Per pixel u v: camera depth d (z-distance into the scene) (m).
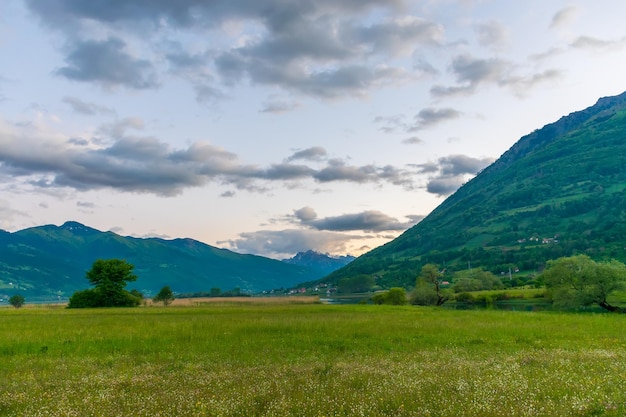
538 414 9.88
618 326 34.66
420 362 17.80
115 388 13.84
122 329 34.72
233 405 11.10
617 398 11.12
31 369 18.22
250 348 23.56
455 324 36.56
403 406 10.57
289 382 13.83
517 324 36.34
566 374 14.30
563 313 54.25
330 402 11.20
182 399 11.90
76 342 26.95
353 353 21.31
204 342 26.19
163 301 113.19
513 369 15.31
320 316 48.75
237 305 93.31
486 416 9.70
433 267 106.50
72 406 11.73
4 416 11.08
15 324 40.56
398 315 50.00
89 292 100.56
